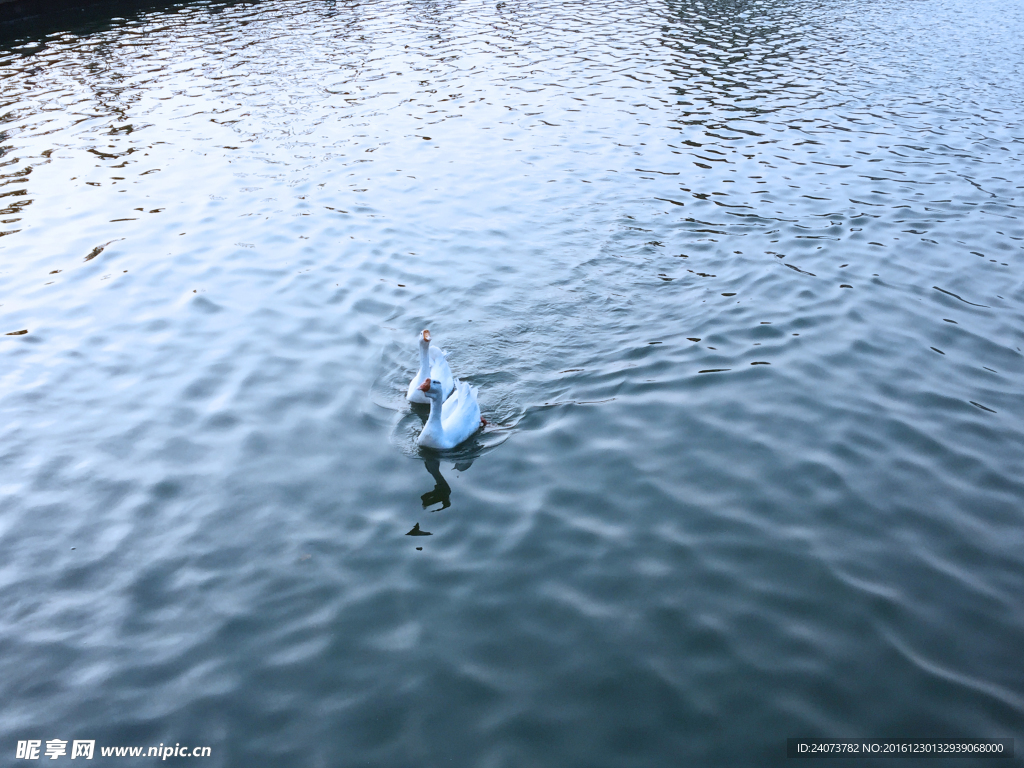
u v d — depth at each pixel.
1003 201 15.67
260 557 7.64
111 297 12.78
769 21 31.95
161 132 20.03
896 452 8.84
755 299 12.32
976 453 8.79
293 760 5.68
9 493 8.52
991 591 7.04
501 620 6.85
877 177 17.05
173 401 10.17
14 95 22.62
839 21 31.83
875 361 10.56
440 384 8.97
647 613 6.87
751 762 5.57
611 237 14.68
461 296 12.73
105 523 8.11
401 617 6.91
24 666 6.47
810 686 6.16
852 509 8.04
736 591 7.08
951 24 31.03
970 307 11.91
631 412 9.75
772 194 16.34
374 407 10.15
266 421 9.79
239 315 12.23
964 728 5.79
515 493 8.47
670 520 7.95
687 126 20.44
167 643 6.68
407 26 31.27
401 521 8.11
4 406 10.02
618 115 21.33
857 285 12.61
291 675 6.36
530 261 13.88
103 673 6.41
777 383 10.15
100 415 9.89
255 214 15.77
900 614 6.80
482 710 6.02
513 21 32.16
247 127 20.38
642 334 11.53
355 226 15.27
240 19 31.86
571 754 5.67
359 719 5.98
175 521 8.13
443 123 20.81
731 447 9.01
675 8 34.25
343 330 11.85
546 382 10.52
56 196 16.48
